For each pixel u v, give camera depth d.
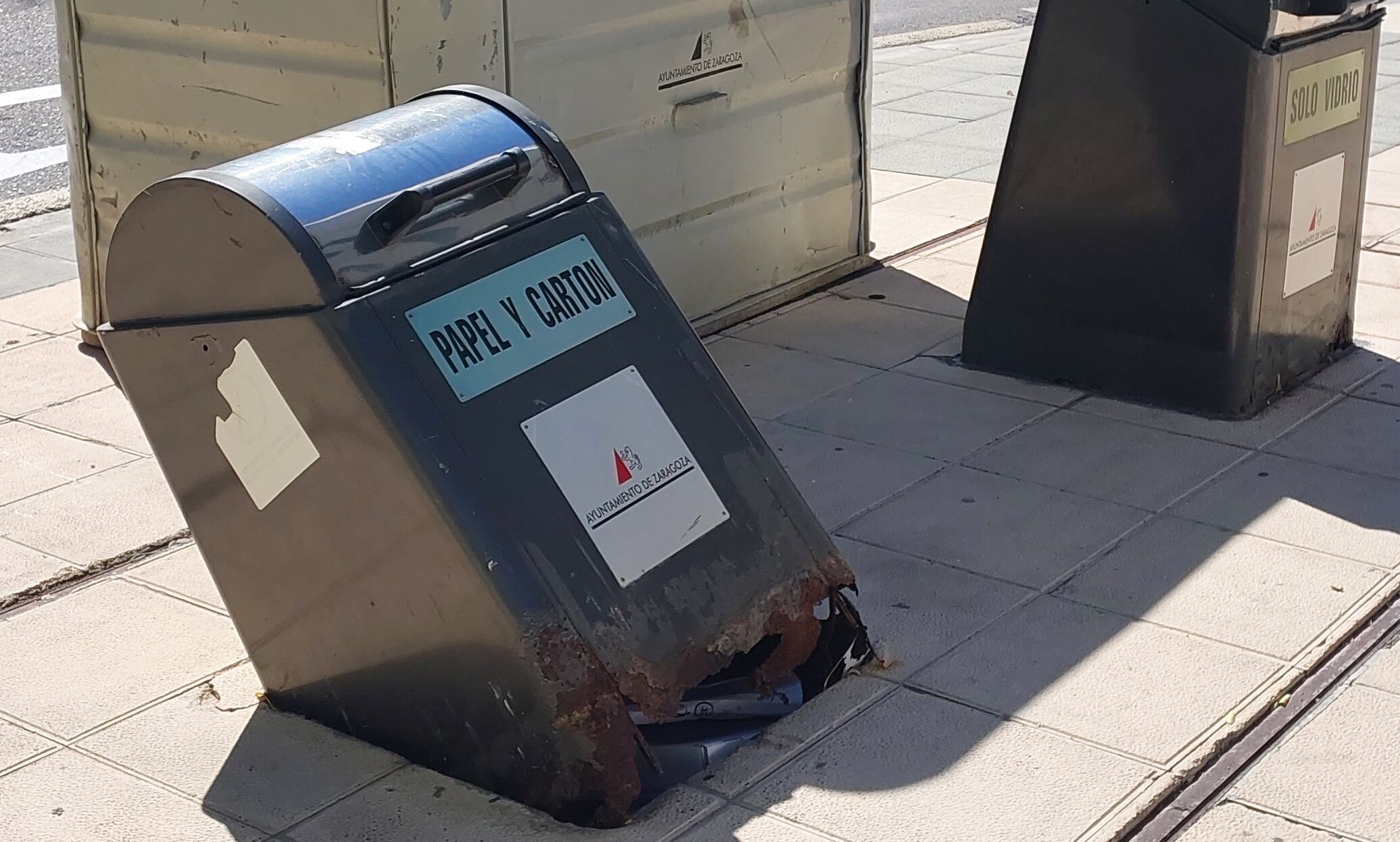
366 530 3.04
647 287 3.36
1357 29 5.13
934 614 3.82
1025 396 5.28
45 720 3.44
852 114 6.49
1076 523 4.30
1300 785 3.13
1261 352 5.04
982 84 10.66
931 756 3.23
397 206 2.98
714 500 3.27
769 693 3.47
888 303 6.29
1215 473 4.61
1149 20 4.83
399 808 3.10
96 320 5.85
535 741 3.00
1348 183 5.31
